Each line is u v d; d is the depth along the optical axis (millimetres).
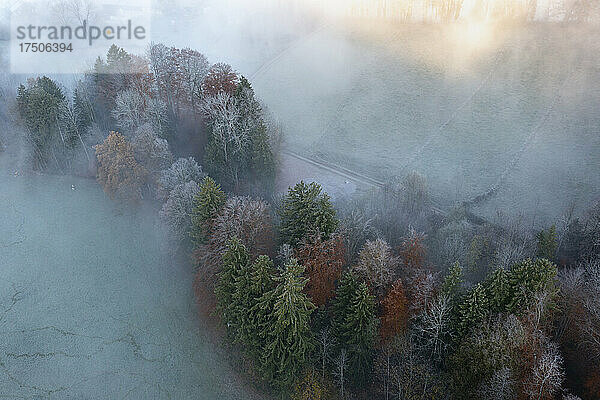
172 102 98000
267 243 65750
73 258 80188
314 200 64062
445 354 55531
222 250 63031
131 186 83688
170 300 72750
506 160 98000
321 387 58281
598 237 66938
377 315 57469
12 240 83938
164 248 77688
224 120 79625
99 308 72188
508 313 51875
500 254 63719
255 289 56219
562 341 55250
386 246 58812
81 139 93250
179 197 73375
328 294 60188
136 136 84938
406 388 54500
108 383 62812
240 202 67812
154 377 63406
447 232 69812
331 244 59750
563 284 57125
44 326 70000
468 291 54094
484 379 50312
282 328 54594
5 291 75375
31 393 61812
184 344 67000
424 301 55125
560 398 51156
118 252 80688
